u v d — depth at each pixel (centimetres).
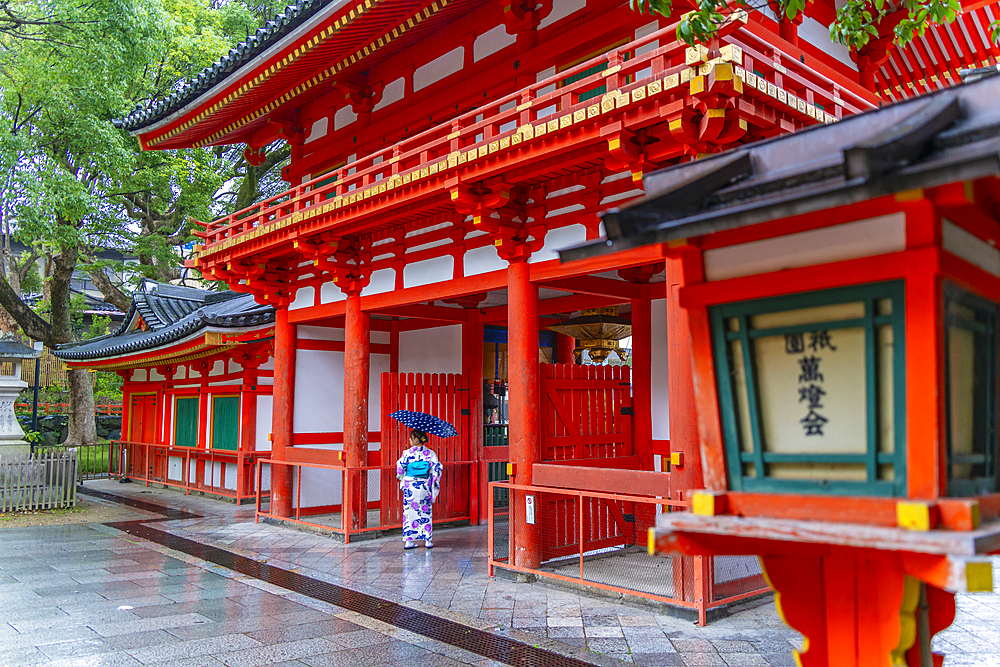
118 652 612
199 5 2698
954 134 227
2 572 940
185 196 2784
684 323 714
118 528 1309
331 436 1428
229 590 838
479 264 998
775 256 261
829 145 267
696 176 278
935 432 224
